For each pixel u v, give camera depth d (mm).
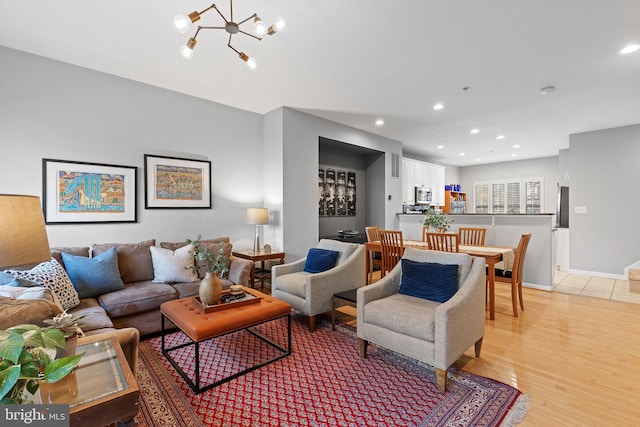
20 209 1099
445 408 1805
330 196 5820
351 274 3256
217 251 3500
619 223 5191
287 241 4352
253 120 4523
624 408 1807
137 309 2643
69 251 2820
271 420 1710
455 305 2016
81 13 2250
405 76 3289
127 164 3430
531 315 3395
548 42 2611
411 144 6637
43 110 2941
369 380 2107
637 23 2328
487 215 4984
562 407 1814
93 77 3201
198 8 2189
